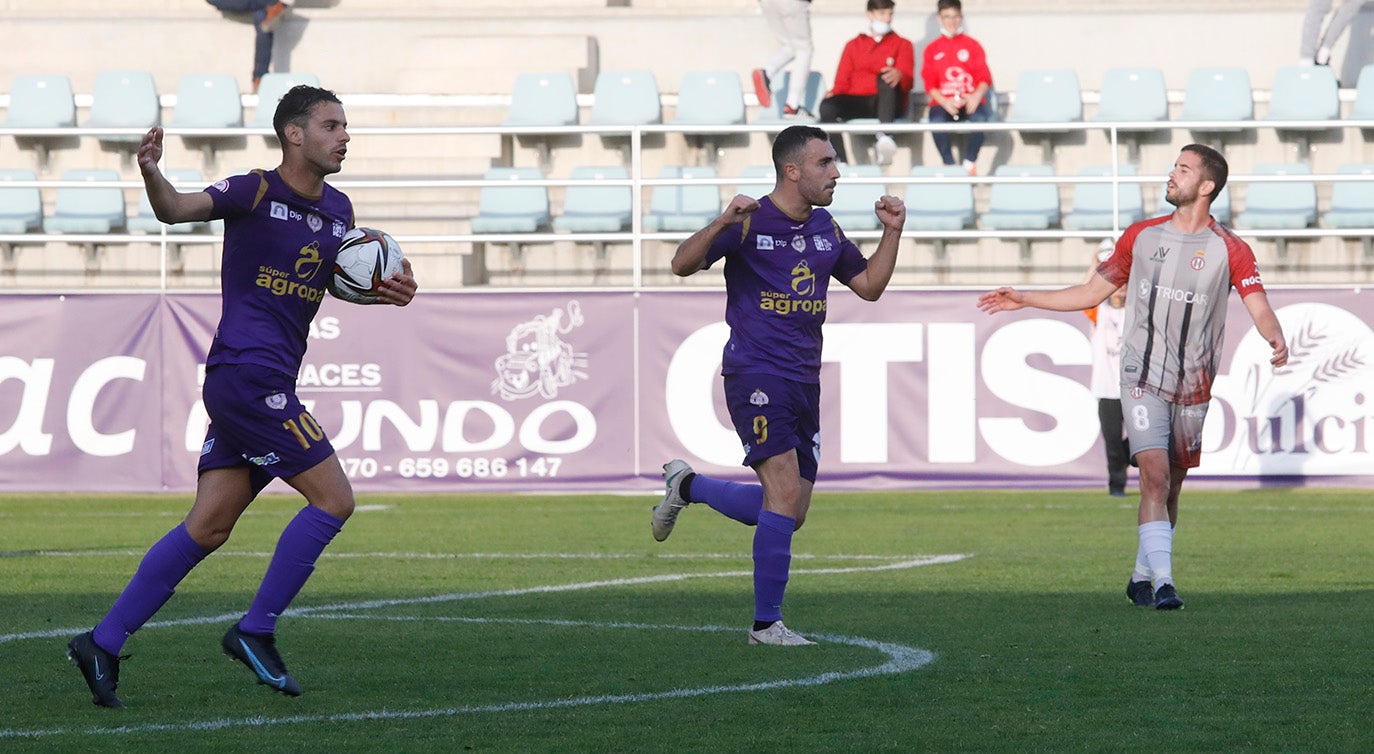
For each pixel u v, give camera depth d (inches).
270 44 2351.1
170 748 538.0
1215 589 981.8
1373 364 1743.4
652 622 852.6
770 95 2228.1
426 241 1839.3
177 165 2247.8
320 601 947.3
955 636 791.1
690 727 570.9
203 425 1801.2
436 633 812.6
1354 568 1090.7
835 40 2386.8
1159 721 579.8
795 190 776.3
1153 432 898.7
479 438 1800.0
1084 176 1868.8
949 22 2133.4
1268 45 2357.3
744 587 1013.8
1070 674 679.1
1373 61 2362.2
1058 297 912.9
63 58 2470.5
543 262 2071.9
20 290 1817.2
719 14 2432.3
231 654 625.0
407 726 574.9
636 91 2234.3
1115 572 1072.2
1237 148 2164.1
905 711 599.5
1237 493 1708.9
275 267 627.8
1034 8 2378.2
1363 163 2128.4
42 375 1802.4
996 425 1774.1
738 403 775.1
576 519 1515.7
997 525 1409.9
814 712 598.5
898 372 1781.5
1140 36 2370.8
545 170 2240.4
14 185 1851.6
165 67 2468.0
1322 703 613.6
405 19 2452.0
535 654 742.5
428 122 2332.7
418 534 1375.5
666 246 2046.0
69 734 561.9
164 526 1451.8
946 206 2066.9
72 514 1578.5
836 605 914.7
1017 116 2196.1
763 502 788.0
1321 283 1898.4
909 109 2255.2
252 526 1461.6
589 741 547.5
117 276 2097.7
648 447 1793.8
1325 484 1750.7
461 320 1802.4
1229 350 1758.1
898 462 1782.7
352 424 1800.0
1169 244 888.9
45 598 962.7
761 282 773.3
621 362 1795.0
